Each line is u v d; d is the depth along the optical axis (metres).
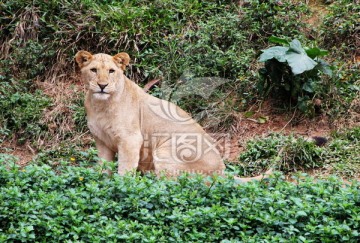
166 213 10.62
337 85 15.32
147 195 10.84
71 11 17.17
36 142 15.32
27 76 16.72
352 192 10.95
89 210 10.68
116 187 11.02
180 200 10.73
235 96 15.95
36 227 10.13
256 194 10.97
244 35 16.83
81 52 12.55
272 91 15.69
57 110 15.81
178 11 17.38
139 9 17.17
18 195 10.51
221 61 16.08
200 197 11.09
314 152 14.01
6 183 11.20
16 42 17.00
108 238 9.92
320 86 15.17
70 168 11.63
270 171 12.63
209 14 17.50
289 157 13.94
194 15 17.25
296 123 15.20
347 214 10.62
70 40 16.97
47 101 16.02
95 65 12.38
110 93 12.35
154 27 16.92
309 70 14.86
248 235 10.34
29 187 11.23
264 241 9.98
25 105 15.98
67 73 16.77
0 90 16.17
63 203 10.57
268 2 17.34
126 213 10.73
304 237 10.13
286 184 11.42
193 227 10.37
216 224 10.35
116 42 16.66
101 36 16.80
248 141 14.73
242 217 10.62
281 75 15.13
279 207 10.70
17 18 17.25
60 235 10.05
